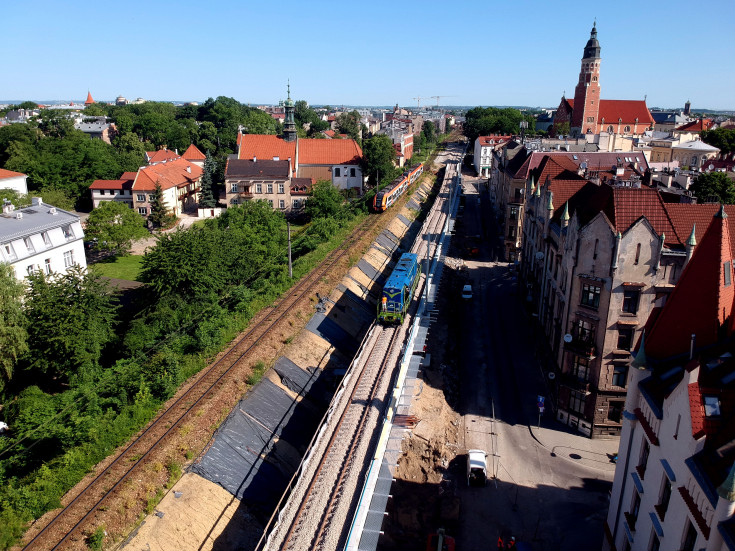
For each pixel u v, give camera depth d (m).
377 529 26.44
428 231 95.75
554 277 48.56
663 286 37.97
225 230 68.38
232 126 190.12
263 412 37.94
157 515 27.94
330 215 95.62
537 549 31.78
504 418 44.78
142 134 186.50
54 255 59.56
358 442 33.03
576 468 38.66
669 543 20.91
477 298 71.81
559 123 175.50
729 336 23.83
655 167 98.50
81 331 45.53
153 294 54.91
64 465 29.78
